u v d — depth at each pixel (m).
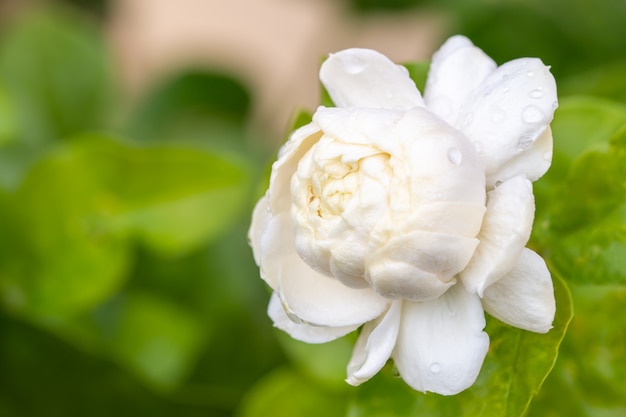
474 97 0.25
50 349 0.31
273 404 0.30
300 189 0.24
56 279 0.32
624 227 0.26
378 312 0.25
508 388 0.25
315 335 0.25
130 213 0.32
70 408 0.32
